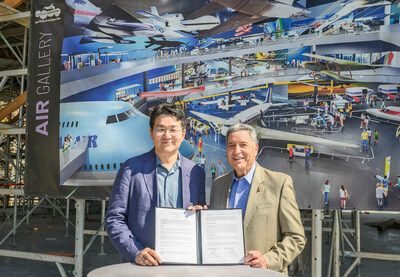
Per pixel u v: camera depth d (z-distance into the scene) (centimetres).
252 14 336
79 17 392
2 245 730
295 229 194
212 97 349
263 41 331
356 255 412
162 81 366
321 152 310
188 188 213
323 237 889
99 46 385
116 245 193
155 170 213
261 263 169
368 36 298
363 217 1400
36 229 969
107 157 377
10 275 502
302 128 317
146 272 152
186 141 357
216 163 344
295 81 321
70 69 393
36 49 407
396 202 288
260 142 329
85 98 387
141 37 374
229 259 167
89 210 1577
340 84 306
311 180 311
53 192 388
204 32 354
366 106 299
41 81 402
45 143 396
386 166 291
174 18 363
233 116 340
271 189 205
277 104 326
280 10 326
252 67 335
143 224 202
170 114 210
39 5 410
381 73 295
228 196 216
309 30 316
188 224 172
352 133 301
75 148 385
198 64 355
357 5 302
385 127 293
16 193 404
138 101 373
